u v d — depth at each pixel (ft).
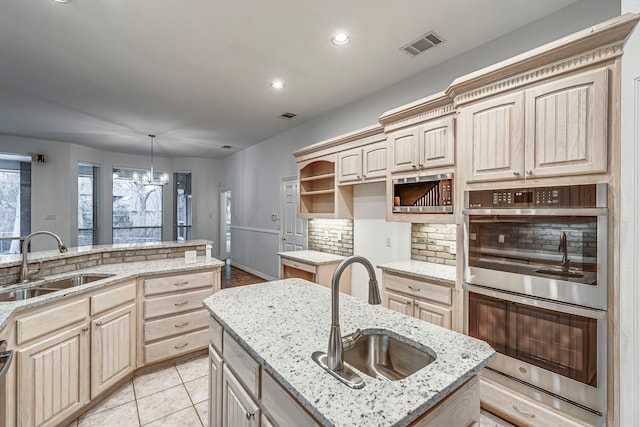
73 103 13.35
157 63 9.86
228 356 4.81
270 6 7.20
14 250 19.25
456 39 8.60
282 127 17.19
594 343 5.20
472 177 6.94
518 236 6.16
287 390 3.37
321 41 8.66
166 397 7.62
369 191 12.15
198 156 26.00
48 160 19.80
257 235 21.11
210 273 9.80
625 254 4.86
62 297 6.25
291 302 5.83
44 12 7.31
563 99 5.54
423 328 4.67
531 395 6.02
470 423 3.61
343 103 13.43
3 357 4.34
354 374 3.36
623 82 4.86
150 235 25.68
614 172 5.02
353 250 12.92
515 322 6.25
